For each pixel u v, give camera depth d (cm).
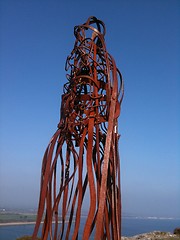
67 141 451
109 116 412
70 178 448
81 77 446
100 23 510
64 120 449
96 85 442
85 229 367
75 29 492
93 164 427
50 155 421
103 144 435
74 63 475
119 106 443
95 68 452
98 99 437
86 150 404
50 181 425
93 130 416
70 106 445
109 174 417
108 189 414
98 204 375
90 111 433
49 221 421
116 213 407
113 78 440
